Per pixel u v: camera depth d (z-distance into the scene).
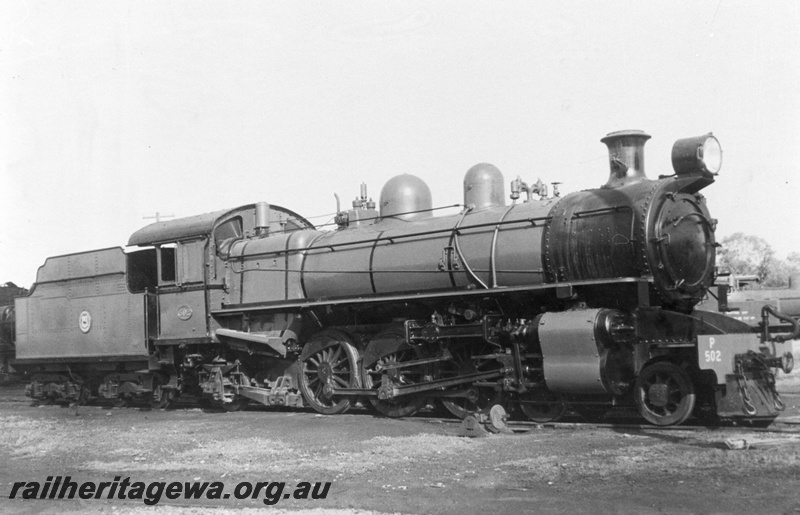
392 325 13.52
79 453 10.95
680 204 10.91
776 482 7.06
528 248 11.48
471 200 13.16
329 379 14.02
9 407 19.62
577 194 11.45
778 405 10.03
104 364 18.16
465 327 12.02
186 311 16.08
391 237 13.41
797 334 10.44
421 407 13.23
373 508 6.92
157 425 13.65
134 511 7.41
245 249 15.80
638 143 11.62
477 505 6.87
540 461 8.58
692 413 11.12
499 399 11.94
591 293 10.88
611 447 9.11
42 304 19.67
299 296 14.80
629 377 10.55
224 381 15.66
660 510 6.40
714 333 9.95
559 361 10.59
